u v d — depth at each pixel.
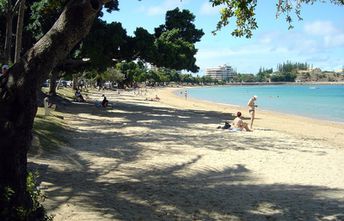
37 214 5.65
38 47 5.24
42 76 5.30
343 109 57.62
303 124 34.62
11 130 5.16
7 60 22.17
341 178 12.23
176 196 9.59
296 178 12.05
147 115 32.28
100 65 33.31
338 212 8.74
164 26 44.12
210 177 11.83
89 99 51.38
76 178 10.78
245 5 7.83
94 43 31.27
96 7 5.10
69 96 52.19
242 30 9.41
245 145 18.20
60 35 5.18
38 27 28.75
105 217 7.72
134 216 7.93
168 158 14.36
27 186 5.54
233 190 10.39
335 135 26.44
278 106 64.38
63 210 7.95
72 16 5.13
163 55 37.44
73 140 17.27
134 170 12.30
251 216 8.34
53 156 13.37
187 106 53.62
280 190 10.55
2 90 5.23
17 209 5.11
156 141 18.17
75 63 34.25
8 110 5.18
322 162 14.77
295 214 8.55
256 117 39.88
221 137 20.44
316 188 10.86
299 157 15.66
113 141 17.64
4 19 29.59
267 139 20.66
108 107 37.91
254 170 12.97
